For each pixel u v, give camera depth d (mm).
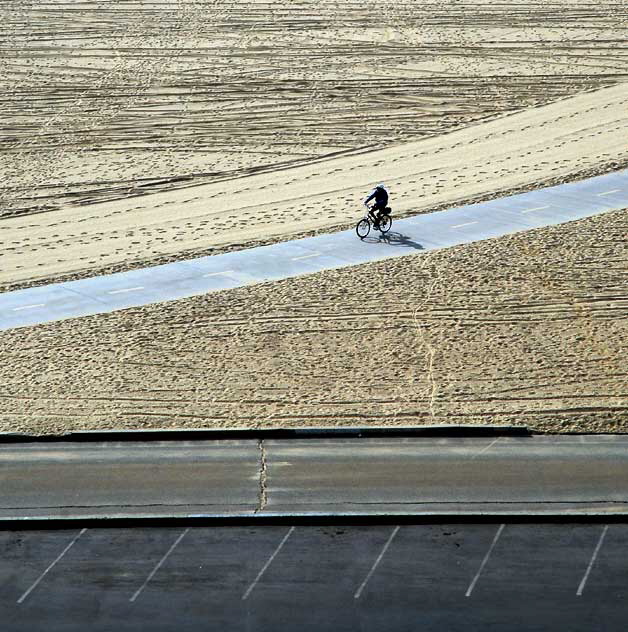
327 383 33188
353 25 82750
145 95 67688
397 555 24422
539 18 83438
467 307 38344
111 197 51625
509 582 23391
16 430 30344
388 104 65188
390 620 22219
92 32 82000
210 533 25438
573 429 30047
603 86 67188
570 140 57781
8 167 56125
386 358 34812
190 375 33844
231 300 39281
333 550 24656
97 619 22422
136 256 43906
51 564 24281
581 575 23578
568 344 35562
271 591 23203
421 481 27406
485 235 45062
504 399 31953
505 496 26594
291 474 27906
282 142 59188
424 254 43125
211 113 64188
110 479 27781
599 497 26500
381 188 44969
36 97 67625
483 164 54656
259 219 48000
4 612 22672
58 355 35312
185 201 50812
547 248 43406
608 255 42562
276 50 76562
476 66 72125
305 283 40625
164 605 22812
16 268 42875
